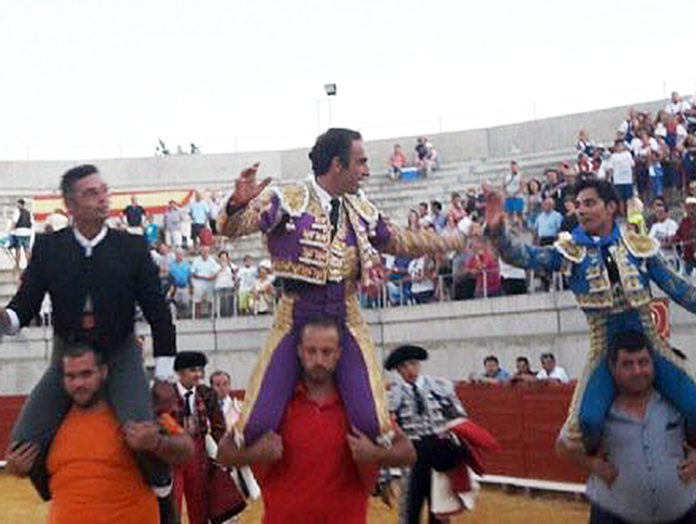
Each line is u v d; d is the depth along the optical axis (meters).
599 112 21.91
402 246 4.19
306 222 3.90
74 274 4.13
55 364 4.25
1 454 15.25
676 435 4.45
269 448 3.83
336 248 3.93
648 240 4.50
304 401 3.96
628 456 4.42
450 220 15.01
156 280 4.27
